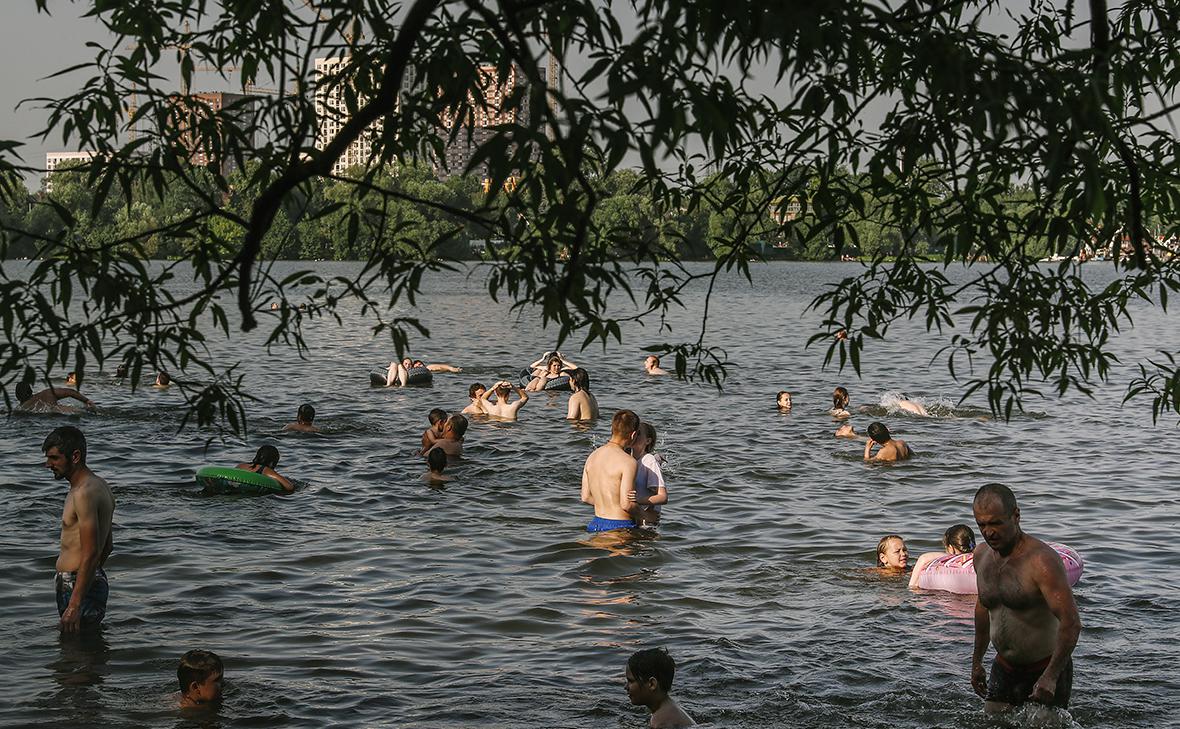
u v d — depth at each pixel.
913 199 5.30
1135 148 5.07
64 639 9.18
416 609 10.22
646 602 10.50
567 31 4.25
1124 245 5.34
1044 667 6.99
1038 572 6.83
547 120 3.32
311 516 13.81
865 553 12.38
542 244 3.89
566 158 3.36
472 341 43.12
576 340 44.50
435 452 16.14
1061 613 6.75
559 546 12.47
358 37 4.49
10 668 8.52
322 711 7.80
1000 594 7.00
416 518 13.80
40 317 4.41
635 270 5.48
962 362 35.41
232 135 4.47
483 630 9.65
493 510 14.28
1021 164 5.00
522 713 7.80
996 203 5.14
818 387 28.61
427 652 9.07
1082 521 13.96
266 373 30.27
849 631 9.60
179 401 23.00
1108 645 9.22
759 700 8.00
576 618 9.99
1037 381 28.62
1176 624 9.78
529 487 15.73
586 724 7.63
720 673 8.57
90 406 21.00
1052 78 3.72
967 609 10.25
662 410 23.94
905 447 18.17
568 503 14.72
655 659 7.61
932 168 5.22
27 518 13.05
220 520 13.44
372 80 5.25
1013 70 3.68
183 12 4.93
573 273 3.88
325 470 16.66
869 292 5.57
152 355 4.61
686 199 5.59
